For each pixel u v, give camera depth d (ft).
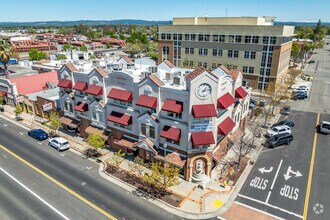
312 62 416.26
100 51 556.51
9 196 97.19
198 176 105.09
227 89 115.55
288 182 105.81
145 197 97.40
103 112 127.85
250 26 236.63
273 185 104.06
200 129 101.04
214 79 97.19
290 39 275.18
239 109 133.18
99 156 127.03
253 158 124.98
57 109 160.86
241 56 250.37
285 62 270.05
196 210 90.33
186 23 294.66
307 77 291.58
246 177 109.50
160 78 120.88
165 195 98.43
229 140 125.80
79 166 118.83
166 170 95.04
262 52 238.07
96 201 94.89
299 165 118.52
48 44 478.59
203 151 103.71
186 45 280.31
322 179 107.86
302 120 173.99
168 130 104.94
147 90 108.27
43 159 124.77
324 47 627.87
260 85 249.55
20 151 132.77
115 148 132.46
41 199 95.76
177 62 294.25
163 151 110.83
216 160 107.45
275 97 184.85
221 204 93.30
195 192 100.07
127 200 95.66
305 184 104.58
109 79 121.90
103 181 107.34
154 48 539.29
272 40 230.48
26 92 201.57
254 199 95.91
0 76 238.07
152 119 108.17
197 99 97.66
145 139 113.70
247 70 251.60
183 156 105.70
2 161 122.42
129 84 114.93
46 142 143.74
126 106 120.06
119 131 126.21
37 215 87.81
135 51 520.01
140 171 105.19
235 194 98.78
